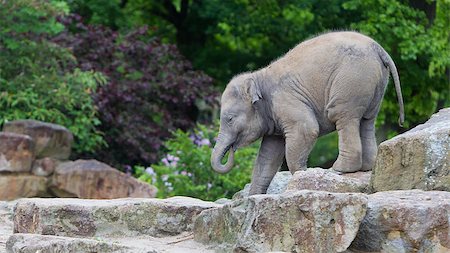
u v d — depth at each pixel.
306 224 8.24
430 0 22.23
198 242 9.34
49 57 20.70
